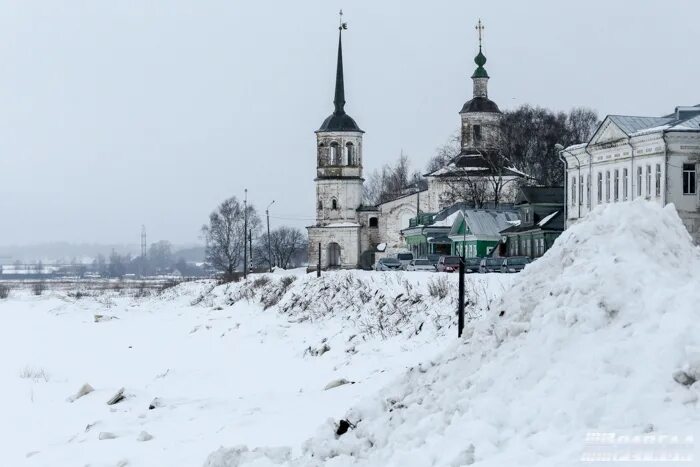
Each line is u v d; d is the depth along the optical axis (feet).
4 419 93.61
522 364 41.42
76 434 80.28
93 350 159.63
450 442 39.24
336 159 423.23
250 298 224.53
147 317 226.99
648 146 207.31
